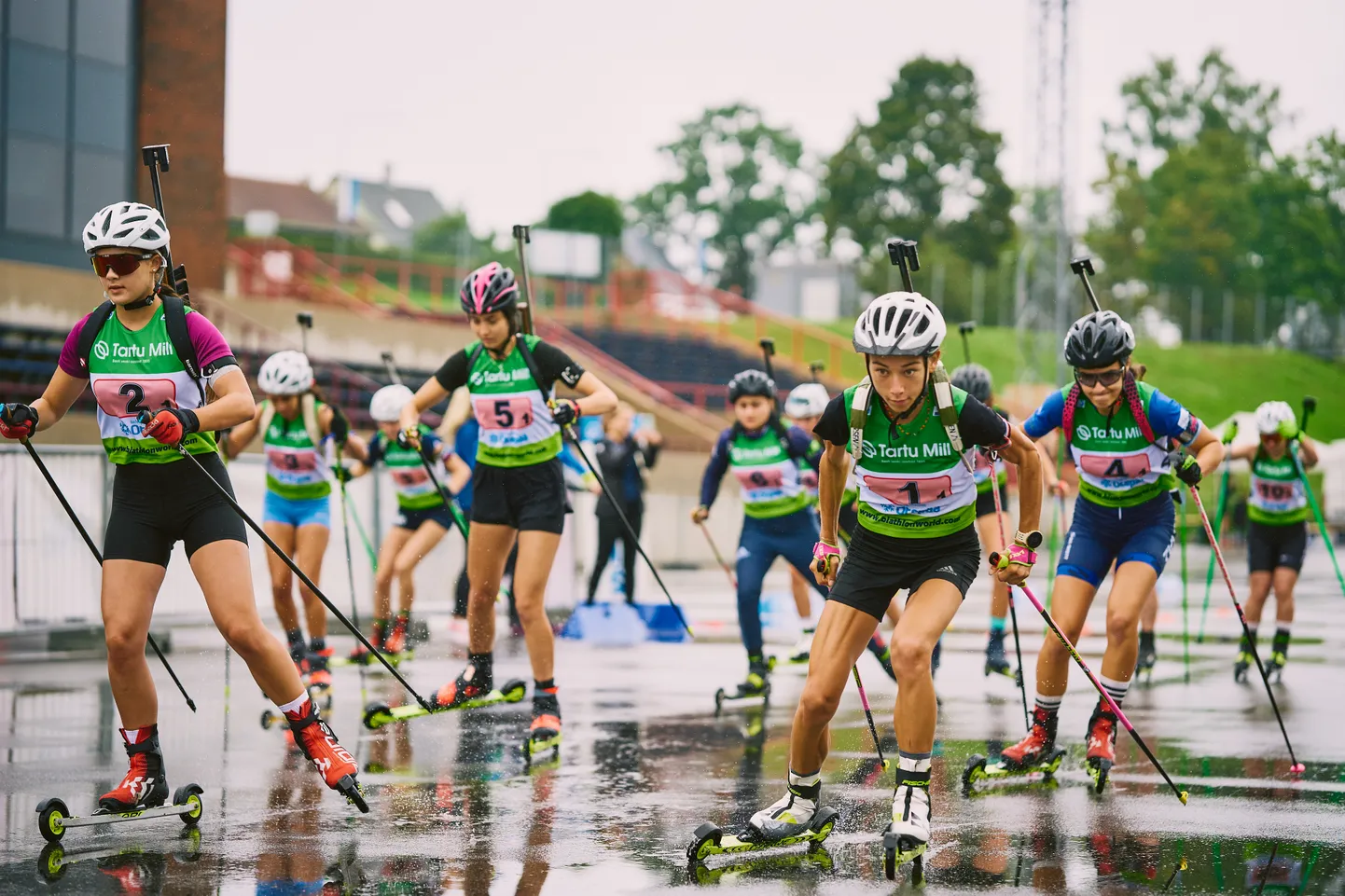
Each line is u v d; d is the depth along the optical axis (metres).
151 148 9.48
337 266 65.06
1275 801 10.00
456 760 11.59
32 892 7.48
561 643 21.16
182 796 9.09
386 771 11.09
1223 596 30.67
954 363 92.50
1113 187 125.50
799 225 139.12
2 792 10.25
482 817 9.45
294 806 9.73
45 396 8.77
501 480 12.48
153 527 8.72
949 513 8.47
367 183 170.00
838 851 8.55
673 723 13.70
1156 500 11.27
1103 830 9.08
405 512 17.89
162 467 8.64
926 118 115.88
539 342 12.38
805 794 8.61
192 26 40.53
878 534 8.62
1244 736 12.95
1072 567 11.26
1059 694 10.91
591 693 15.84
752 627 15.27
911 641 8.16
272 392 15.01
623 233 124.06
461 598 21.09
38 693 15.52
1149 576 10.97
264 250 56.06
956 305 107.31
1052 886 7.72
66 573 20.23
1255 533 17.61
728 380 63.66
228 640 8.64
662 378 61.56
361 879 7.81
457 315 54.97
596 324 66.38
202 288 41.50
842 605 8.55
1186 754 11.98
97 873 7.90
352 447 17.14
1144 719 13.97
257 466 22.88
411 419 12.59
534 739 11.88
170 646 19.20
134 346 8.52
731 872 8.02
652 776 10.96
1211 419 95.62
